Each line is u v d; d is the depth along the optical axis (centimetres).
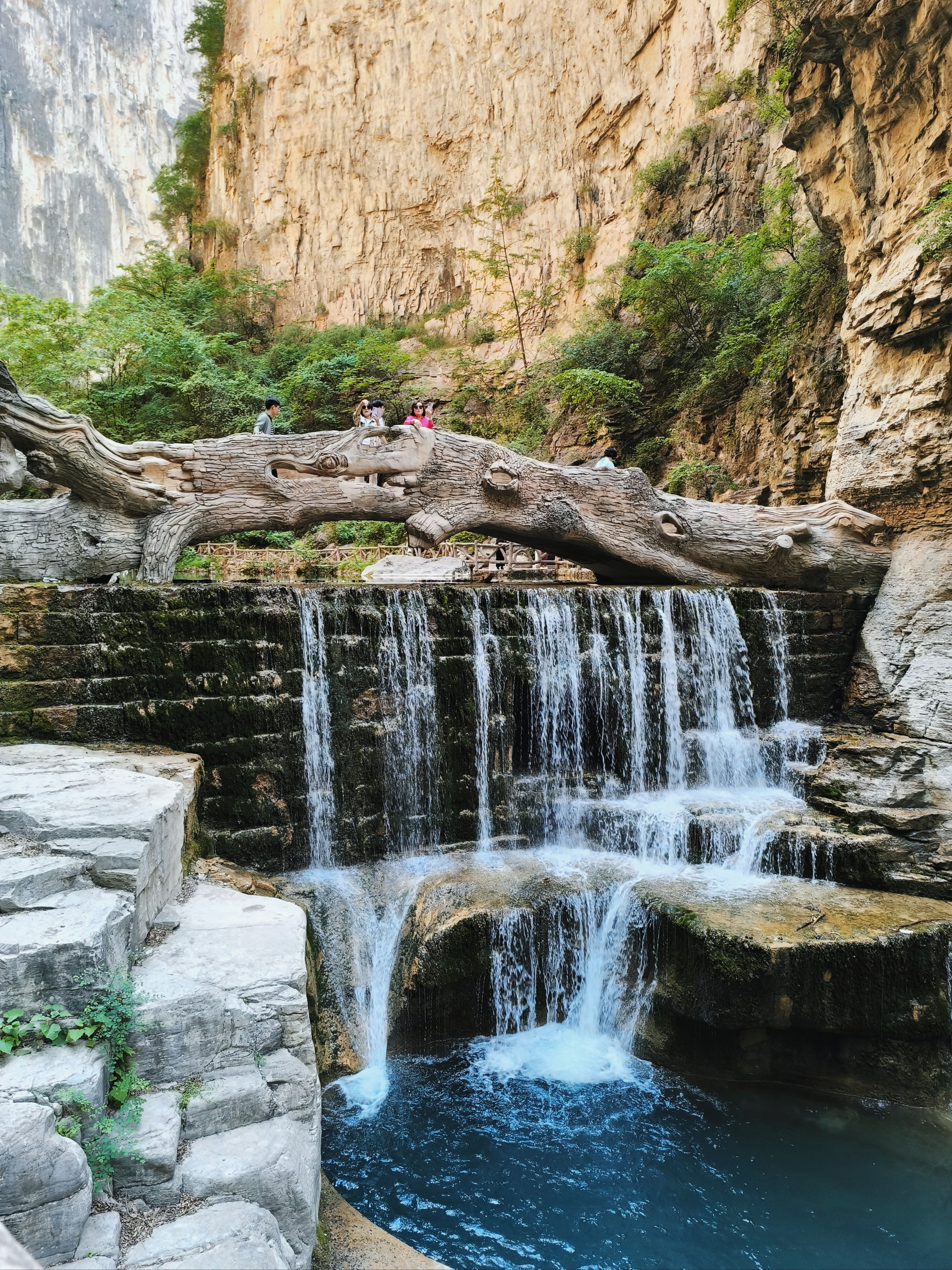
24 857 456
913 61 1064
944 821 845
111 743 737
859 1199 572
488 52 3203
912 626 1115
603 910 785
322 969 700
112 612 752
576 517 1154
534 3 3052
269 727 802
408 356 2817
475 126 3259
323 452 1012
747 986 678
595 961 778
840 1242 534
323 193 3538
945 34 1014
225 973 454
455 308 3269
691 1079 706
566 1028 772
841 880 816
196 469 953
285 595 825
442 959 718
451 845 903
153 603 768
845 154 1239
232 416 2367
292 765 813
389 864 848
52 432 846
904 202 1123
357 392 2766
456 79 3297
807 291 1609
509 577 1680
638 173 2517
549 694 980
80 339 2339
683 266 1934
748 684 1105
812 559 1197
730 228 2238
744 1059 705
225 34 3844
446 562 1703
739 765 1030
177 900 555
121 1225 347
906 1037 696
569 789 976
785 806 935
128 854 461
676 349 2078
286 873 797
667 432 2105
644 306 2111
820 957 675
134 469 905
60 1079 358
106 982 401
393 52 3425
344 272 3509
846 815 879
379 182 3459
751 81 2231
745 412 1777
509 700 950
